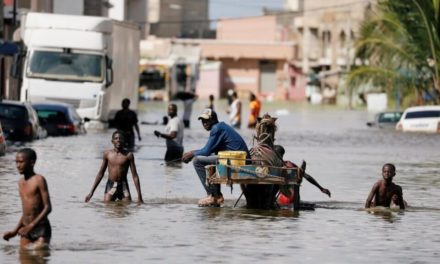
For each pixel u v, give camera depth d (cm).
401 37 9588
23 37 7312
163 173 4275
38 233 2334
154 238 2553
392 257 2380
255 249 2438
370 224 2889
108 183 3269
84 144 5903
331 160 5375
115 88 7819
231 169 3119
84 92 7238
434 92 9600
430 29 9406
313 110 15225
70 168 4372
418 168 4928
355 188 3888
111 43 7388
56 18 7300
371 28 9700
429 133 8462
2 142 4894
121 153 3250
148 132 7656
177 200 3334
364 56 9812
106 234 2595
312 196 3581
